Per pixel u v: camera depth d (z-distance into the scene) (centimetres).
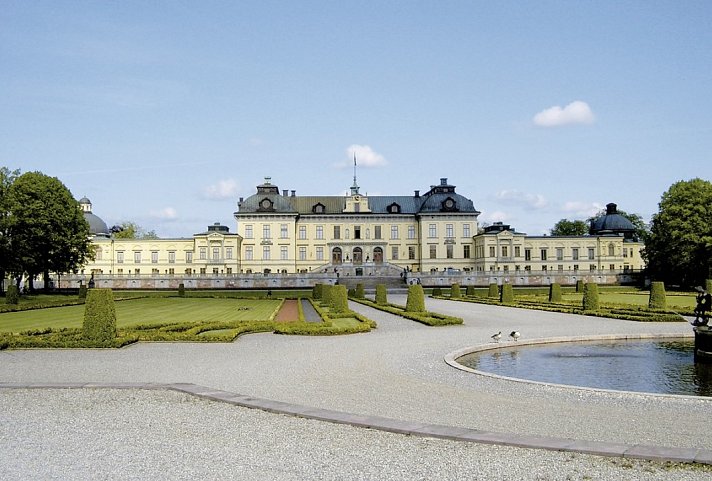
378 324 4347
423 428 1448
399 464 1226
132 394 1881
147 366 2448
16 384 2006
